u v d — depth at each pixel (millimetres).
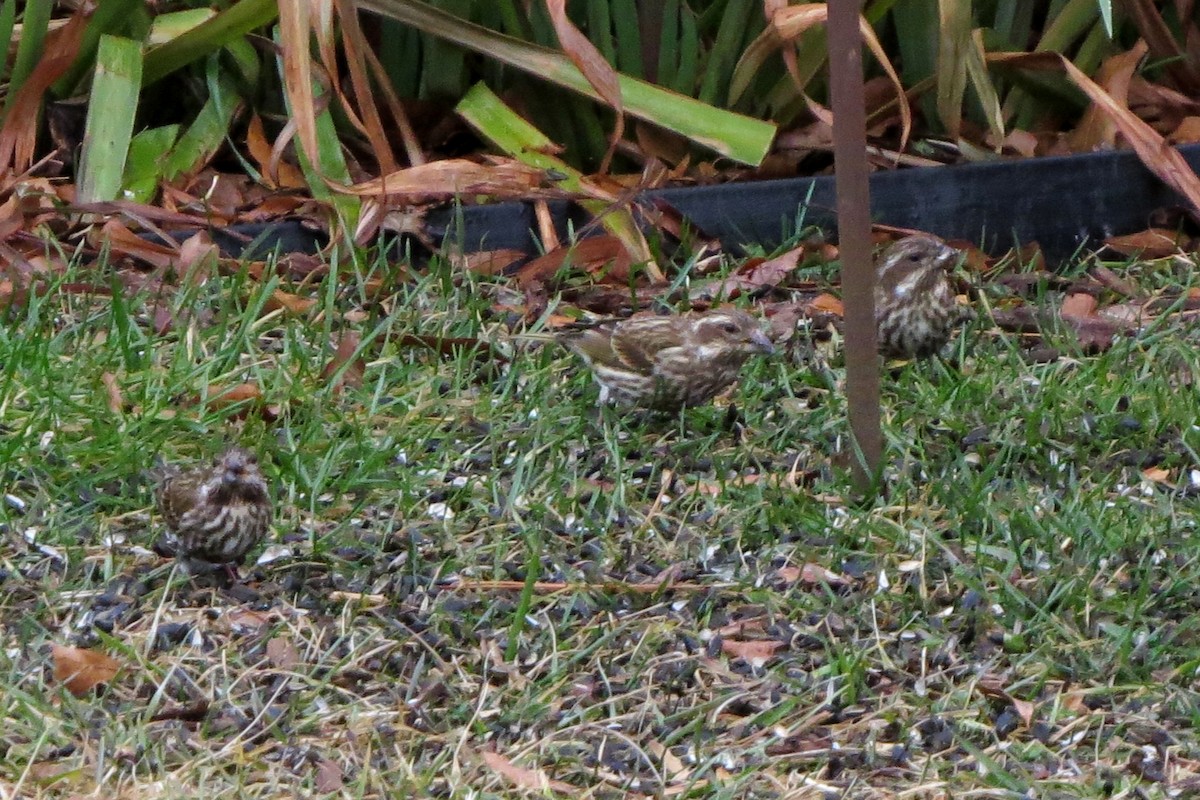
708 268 14227
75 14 14039
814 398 12055
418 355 12438
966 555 9922
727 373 11789
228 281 13125
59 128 14688
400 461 10961
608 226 14148
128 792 7770
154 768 8000
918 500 10555
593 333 12008
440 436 11266
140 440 10836
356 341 12289
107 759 8008
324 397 11531
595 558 9953
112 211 13547
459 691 8742
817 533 10156
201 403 11273
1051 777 8125
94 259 13516
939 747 8375
